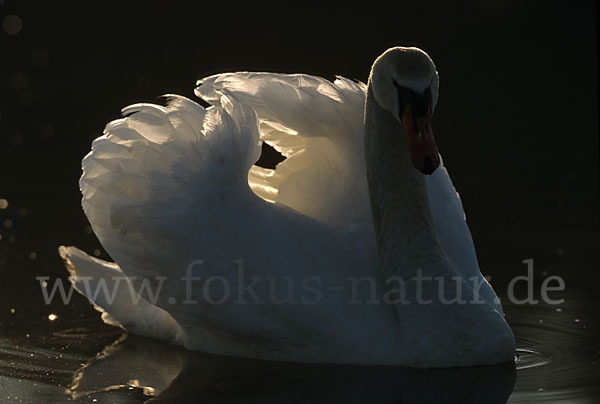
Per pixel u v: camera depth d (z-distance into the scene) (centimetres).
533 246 1473
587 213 1620
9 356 1099
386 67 1012
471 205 1684
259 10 3145
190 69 2511
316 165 1155
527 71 2647
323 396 962
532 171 1867
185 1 3234
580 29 2959
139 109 1154
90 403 950
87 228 1527
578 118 2255
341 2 3244
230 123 1104
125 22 3008
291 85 1148
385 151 1063
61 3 3170
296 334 1059
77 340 1166
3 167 1819
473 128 2180
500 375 1021
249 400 953
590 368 1038
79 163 1856
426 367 1038
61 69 2562
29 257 1412
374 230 1098
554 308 1241
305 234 1086
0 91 2373
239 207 1084
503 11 3122
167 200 1095
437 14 3106
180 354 1127
